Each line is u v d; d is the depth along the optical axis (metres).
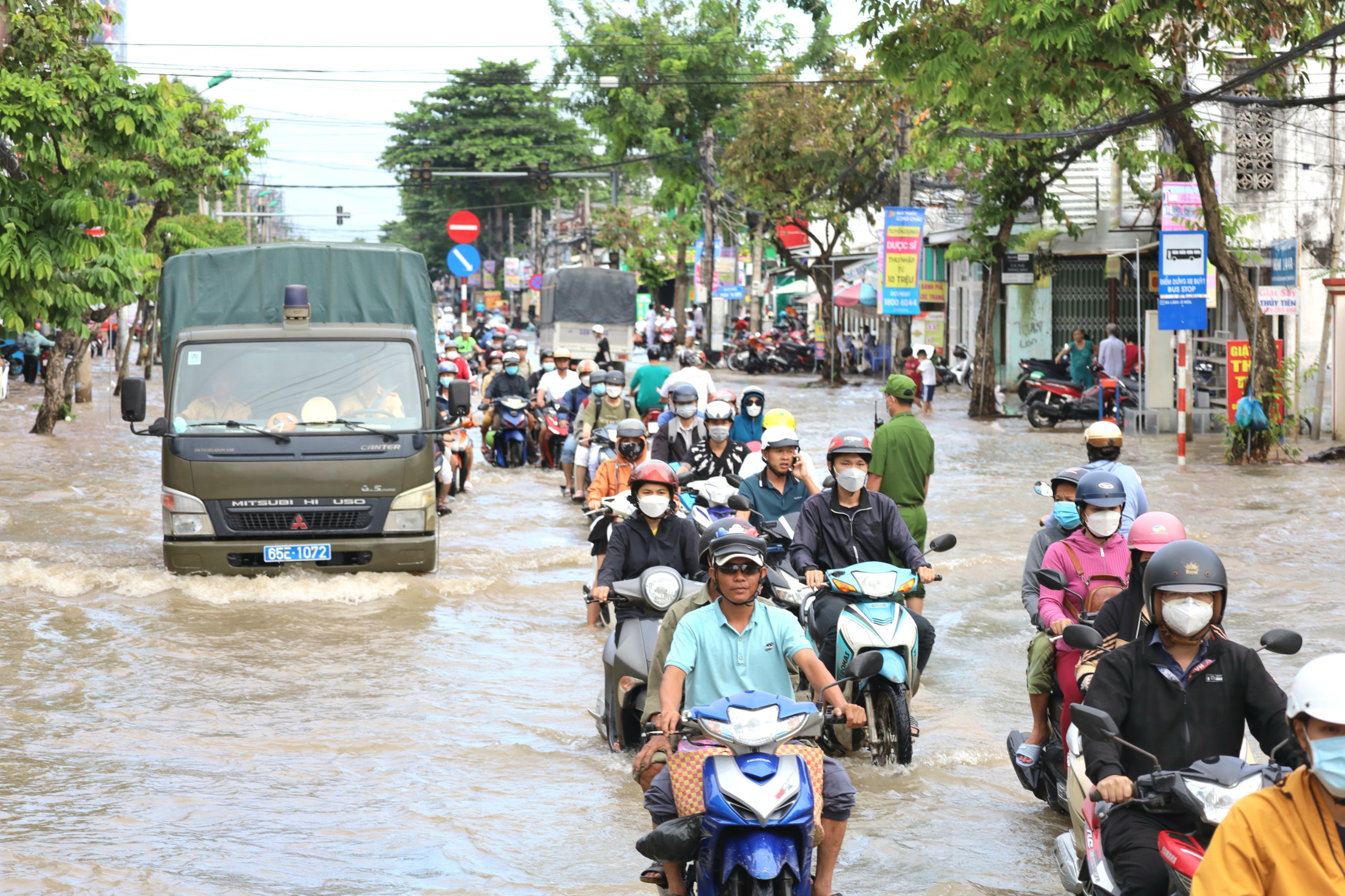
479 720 9.77
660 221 85.62
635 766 6.34
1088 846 5.63
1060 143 32.34
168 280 15.17
